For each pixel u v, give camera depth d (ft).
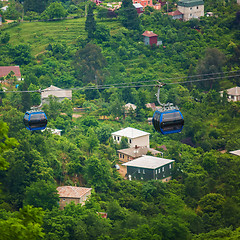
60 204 520.01
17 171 510.99
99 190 572.51
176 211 499.10
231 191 577.43
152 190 568.82
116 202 515.50
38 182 501.97
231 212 514.68
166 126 293.23
